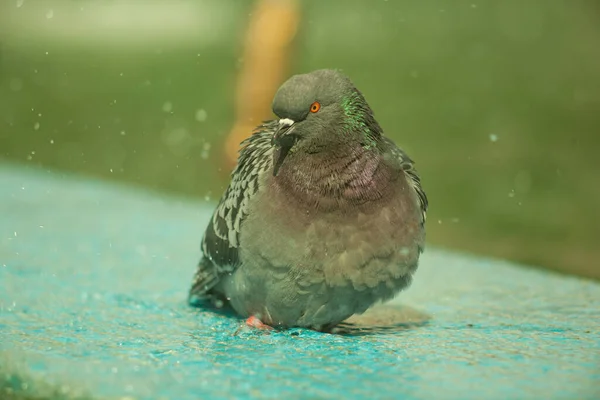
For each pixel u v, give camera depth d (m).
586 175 17.16
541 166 17.66
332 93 6.85
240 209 7.16
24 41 28.44
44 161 17.44
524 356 6.38
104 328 7.27
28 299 8.24
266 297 7.10
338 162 6.80
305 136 6.87
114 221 12.27
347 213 6.74
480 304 8.41
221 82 22.81
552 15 28.50
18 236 11.07
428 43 25.61
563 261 12.86
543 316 7.85
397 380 5.73
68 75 24.08
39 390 5.58
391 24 27.36
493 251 13.33
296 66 15.34
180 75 23.53
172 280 9.30
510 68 23.67
